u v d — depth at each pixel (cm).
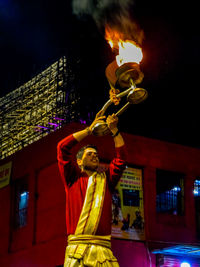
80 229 446
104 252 439
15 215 2050
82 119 2298
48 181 1908
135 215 1889
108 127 474
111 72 468
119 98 461
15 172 2086
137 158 1952
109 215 461
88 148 484
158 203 1977
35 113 2595
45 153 1934
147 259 1847
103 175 477
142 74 446
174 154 2075
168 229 1956
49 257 1795
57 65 2519
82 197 463
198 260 1945
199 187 2131
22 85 2803
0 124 2736
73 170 486
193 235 2016
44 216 1880
